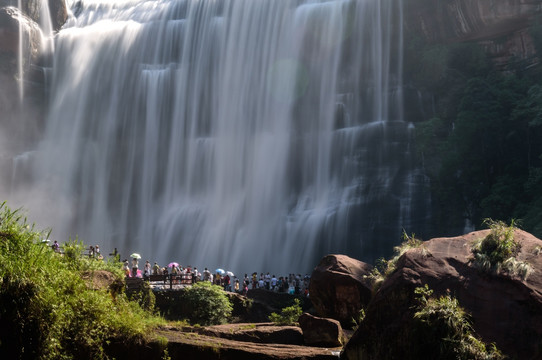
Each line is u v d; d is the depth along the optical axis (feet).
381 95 167.12
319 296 48.85
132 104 194.49
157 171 188.75
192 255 173.88
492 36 157.07
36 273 29.32
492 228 28.86
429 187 146.51
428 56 157.89
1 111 185.26
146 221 185.16
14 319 27.61
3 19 184.14
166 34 197.98
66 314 29.86
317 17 176.76
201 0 197.98
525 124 132.05
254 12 187.42
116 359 31.63
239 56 186.91
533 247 27.53
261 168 175.42
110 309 33.37
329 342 39.01
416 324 25.91
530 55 149.38
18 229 32.09
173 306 70.03
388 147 158.51
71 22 217.56
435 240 29.60
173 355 32.04
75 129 195.62
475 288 26.48
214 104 187.32
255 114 180.96
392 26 167.73
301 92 176.45
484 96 135.95
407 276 27.53
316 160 169.78
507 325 25.20
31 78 194.29
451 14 158.40
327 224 157.17
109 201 189.98
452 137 134.00
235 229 172.35
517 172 131.03
